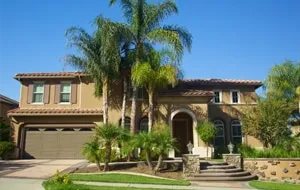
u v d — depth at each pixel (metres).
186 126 27.95
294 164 19.92
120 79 25.64
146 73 22.05
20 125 26.45
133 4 23.92
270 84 27.66
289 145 22.83
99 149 18.30
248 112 25.50
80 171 18.27
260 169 20.02
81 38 22.81
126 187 13.61
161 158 18.42
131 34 23.03
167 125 23.77
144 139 17.98
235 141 28.47
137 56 23.19
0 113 32.91
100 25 22.23
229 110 29.19
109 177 16.11
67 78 27.94
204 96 25.78
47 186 12.46
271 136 23.84
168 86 27.09
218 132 28.61
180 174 18.23
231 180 17.59
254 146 28.33
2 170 18.20
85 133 26.38
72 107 27.39
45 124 26.53
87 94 27.30
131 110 24.83
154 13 23.58
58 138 26.41
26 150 26.17
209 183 16.61
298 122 28.69
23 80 28.05
